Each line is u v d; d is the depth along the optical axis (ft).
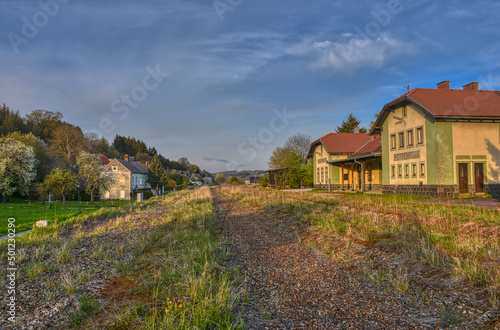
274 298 17.78
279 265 24.35
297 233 35.22
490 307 15.01
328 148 116.47
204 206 63.05
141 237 35.32
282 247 30.04
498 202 51.88
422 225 30.78
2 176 110.52
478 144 66.80
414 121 72.84
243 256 27.27
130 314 15.25
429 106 67.67
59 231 44.32
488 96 75.05
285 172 158.81
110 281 21.24
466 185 66.03
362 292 18.47
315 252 27.55
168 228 42.14
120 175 188.65
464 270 18.78
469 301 15.88
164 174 227.20
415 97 71.46
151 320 14.03
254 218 48.70
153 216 56.90
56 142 176.45
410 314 15.42
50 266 25.53
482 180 66.80
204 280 18.69
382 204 51.29
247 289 19.15
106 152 249.75
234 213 55.62
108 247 32.53
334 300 17.52
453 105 68.74
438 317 14.84
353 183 107.04
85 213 69.46
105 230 44.21
